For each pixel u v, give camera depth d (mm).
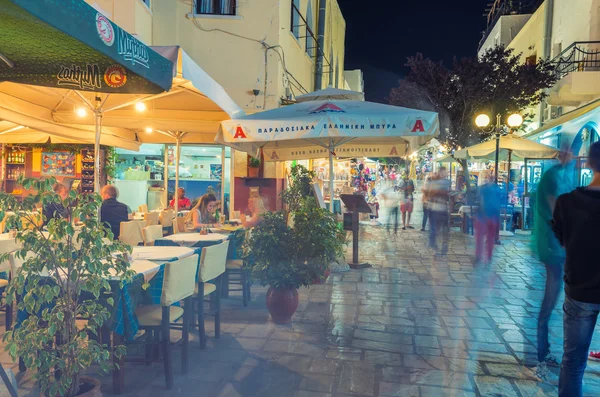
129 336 3717
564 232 3395
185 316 4273
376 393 3908
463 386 4039
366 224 17531
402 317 5957
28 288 3150
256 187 12336
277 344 5004
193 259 4281
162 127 7625
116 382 3816
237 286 7719
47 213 4363
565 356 3424
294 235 5551
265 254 5516
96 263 3182
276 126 7023
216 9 12461
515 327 5582
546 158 14055
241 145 9188
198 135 10125
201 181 13203
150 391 3902
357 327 5562
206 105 7262
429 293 7172
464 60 20219
